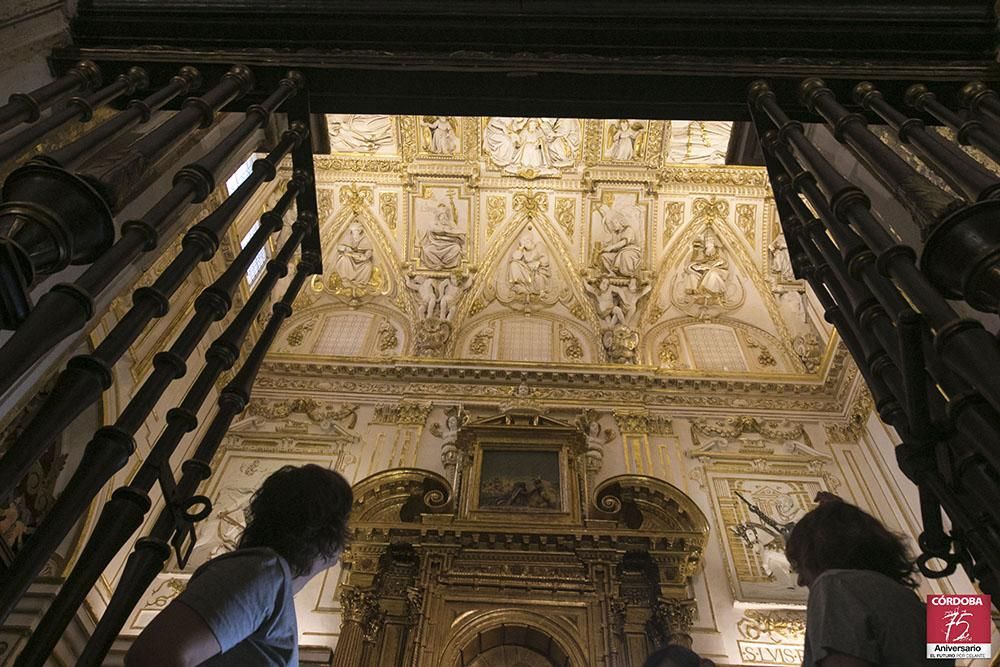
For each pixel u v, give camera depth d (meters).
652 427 12.57
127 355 9.70
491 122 15.29
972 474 2.62
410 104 5.08
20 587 2.25
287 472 2.45
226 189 11.46
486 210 15.84
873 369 3.34
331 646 9.04
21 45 4.41
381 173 15.66
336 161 15.70
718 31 4.79
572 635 9.00
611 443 12.16
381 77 4.88
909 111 4.58
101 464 2.69
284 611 2.05
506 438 11.59
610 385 13.35
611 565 9.65
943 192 3.21
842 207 3.47
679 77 4.77
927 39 4.68
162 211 3.41
